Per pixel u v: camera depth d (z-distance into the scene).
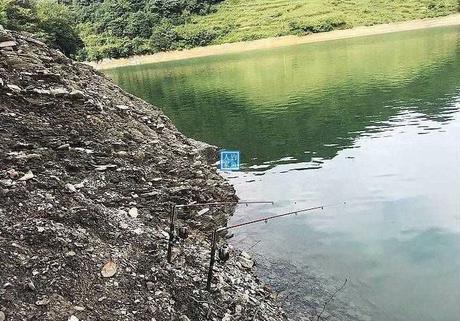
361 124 31.94
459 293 12.13
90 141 15.95
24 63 18.25
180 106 49.50
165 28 142.12
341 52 83.38
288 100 45.12
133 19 144.25
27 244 9.65
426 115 31.67
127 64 134.50
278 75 64.94
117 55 137.12
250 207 19.14
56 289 8.87
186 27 142.62
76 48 80.81
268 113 40.19
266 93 51.16
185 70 95.00
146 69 111.31
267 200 19.86
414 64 57.16
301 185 21.48
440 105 33.97
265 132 33.44
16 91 16.19
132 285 9.76
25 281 8.77
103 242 10.80
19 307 8.24
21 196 11.02
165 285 10.23
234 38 131.12
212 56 120.94
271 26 132.25
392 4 127.44
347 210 18.05
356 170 22.67
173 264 11.20
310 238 15.88
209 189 18.09
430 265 13.56
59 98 17.36
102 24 147.50
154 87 70.75
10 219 10.18
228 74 75.75
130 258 10.60
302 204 19.14
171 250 11.52
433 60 58.34
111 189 13.97
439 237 15.12
